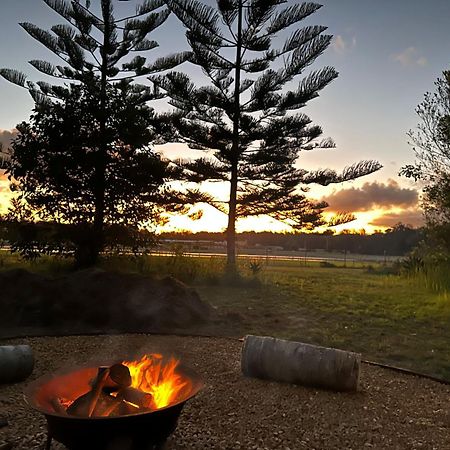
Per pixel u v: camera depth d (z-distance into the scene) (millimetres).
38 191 12141
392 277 17375
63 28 15266
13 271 7691
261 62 15711
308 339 7000
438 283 13289
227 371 4977
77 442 2662
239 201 16406
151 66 16156
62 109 12031
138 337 6516
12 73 15039
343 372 4406
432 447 3398
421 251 17938
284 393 4340
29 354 4523
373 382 4859
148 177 12461
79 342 6098
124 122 12125
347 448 3336
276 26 15406
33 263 13344
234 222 15664
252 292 11734
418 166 15695
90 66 15609
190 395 2863
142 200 12578
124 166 12242
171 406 2744
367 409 4066
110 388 2918
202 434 3414
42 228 12172
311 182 16641
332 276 17641
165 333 6770
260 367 4656
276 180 16688
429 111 15352
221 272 13734
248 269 15344
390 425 3764
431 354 6355
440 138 15242
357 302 10672
